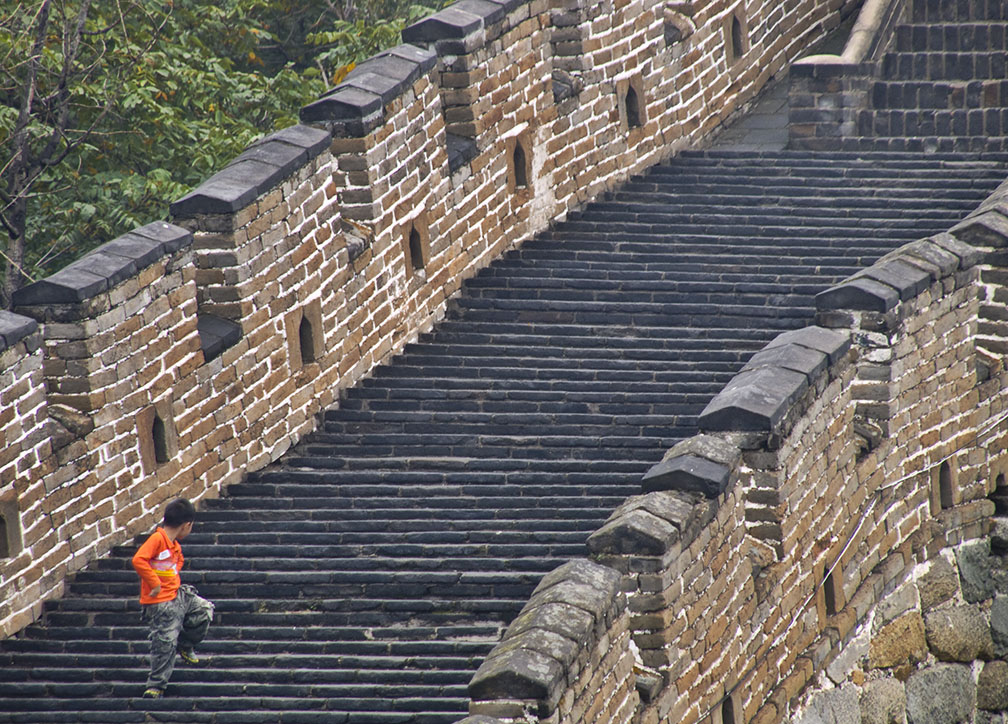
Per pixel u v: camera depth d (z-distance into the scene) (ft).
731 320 226.38
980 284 217.56
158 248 186.91
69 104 281.13
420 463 199.00
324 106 217.36
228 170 202.39
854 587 198.39
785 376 179.32
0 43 286.05
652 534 153.48
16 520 172.86
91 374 179.93
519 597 172.86
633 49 277.23
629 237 254.47
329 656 165.78
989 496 225.97
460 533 181.57
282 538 183.93
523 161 254.68
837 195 262.88
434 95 234.38
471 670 163.53
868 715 201.87
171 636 159.12
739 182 273.54
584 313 230.89
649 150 282.56
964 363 215.72
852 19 331.77
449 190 237.04
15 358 172.55
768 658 178.81
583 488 189.37
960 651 220.02
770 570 177.99
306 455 205.57
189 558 179.93
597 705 144.56
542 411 208.95
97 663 168.96
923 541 213.05
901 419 203.72
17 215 266.77
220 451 196.24
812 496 185.57
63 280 178.81
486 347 223.51
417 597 173.88
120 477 183.93
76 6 292.61
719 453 167.43
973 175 264.52
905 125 287.28
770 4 314.55
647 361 216.54
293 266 206.59
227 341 196.24
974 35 291.17
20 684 166.71
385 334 223.30
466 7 245.24
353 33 330.95
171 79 300.40
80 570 180.04
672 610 155.94
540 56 256.73
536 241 255.29
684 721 159.22
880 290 197.88
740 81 307.37
